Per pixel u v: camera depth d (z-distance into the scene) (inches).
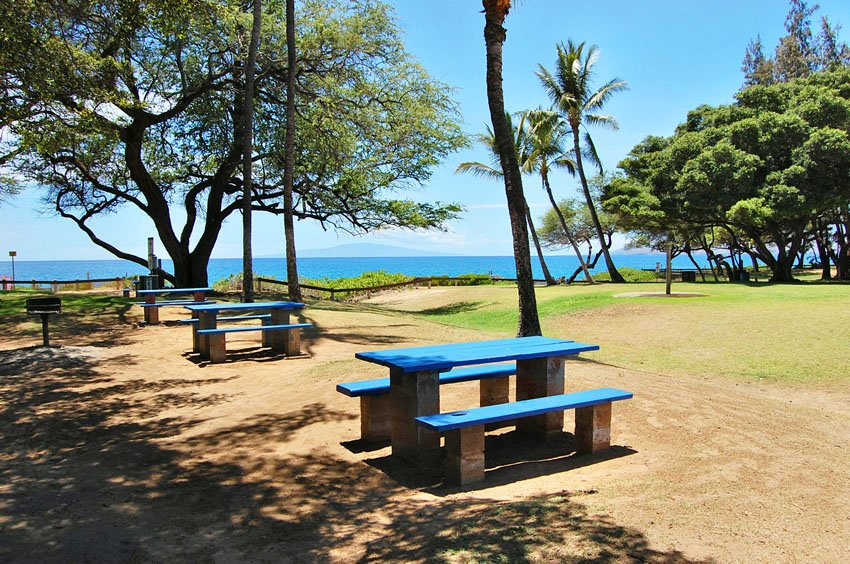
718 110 1317.7
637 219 1334.9
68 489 167.2
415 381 187.0
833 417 270.7
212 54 746.8
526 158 1251.8
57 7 420.8
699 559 116.8
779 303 682.2
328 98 772.6
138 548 131.5
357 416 243.4
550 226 1967.3
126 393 285.0
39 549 130.1
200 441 211.6
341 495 164.4
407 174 997.2
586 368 354.9
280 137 820.6
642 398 272.8
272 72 778.8
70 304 676.1
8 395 274.8
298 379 313.4
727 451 200.2
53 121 487.2
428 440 188.4
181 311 649.0
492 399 244.1
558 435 220.1
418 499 161.2
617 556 117.3
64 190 928.3
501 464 192.7
